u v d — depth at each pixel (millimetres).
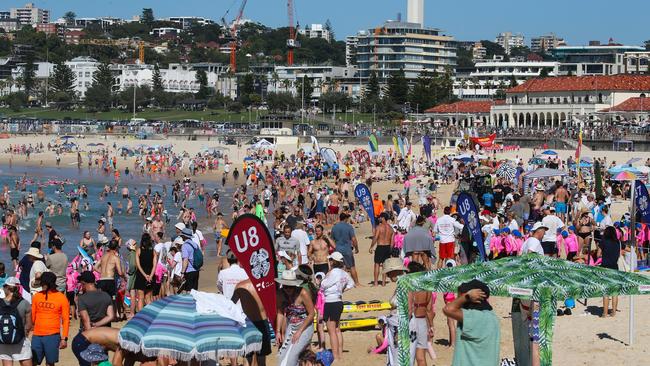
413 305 18203
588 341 22766
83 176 125875
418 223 28094
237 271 20766
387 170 103625
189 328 15836
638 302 27141
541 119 174125
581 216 38188
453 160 96812
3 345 19312
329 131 184625
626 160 113625
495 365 14445
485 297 14438
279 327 19031
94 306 20312
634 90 165000
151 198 84062
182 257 29172
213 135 177250
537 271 15367
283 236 28953
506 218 41781
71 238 61000
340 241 31016
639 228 34188
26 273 25609
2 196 83688
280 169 122875
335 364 21453
